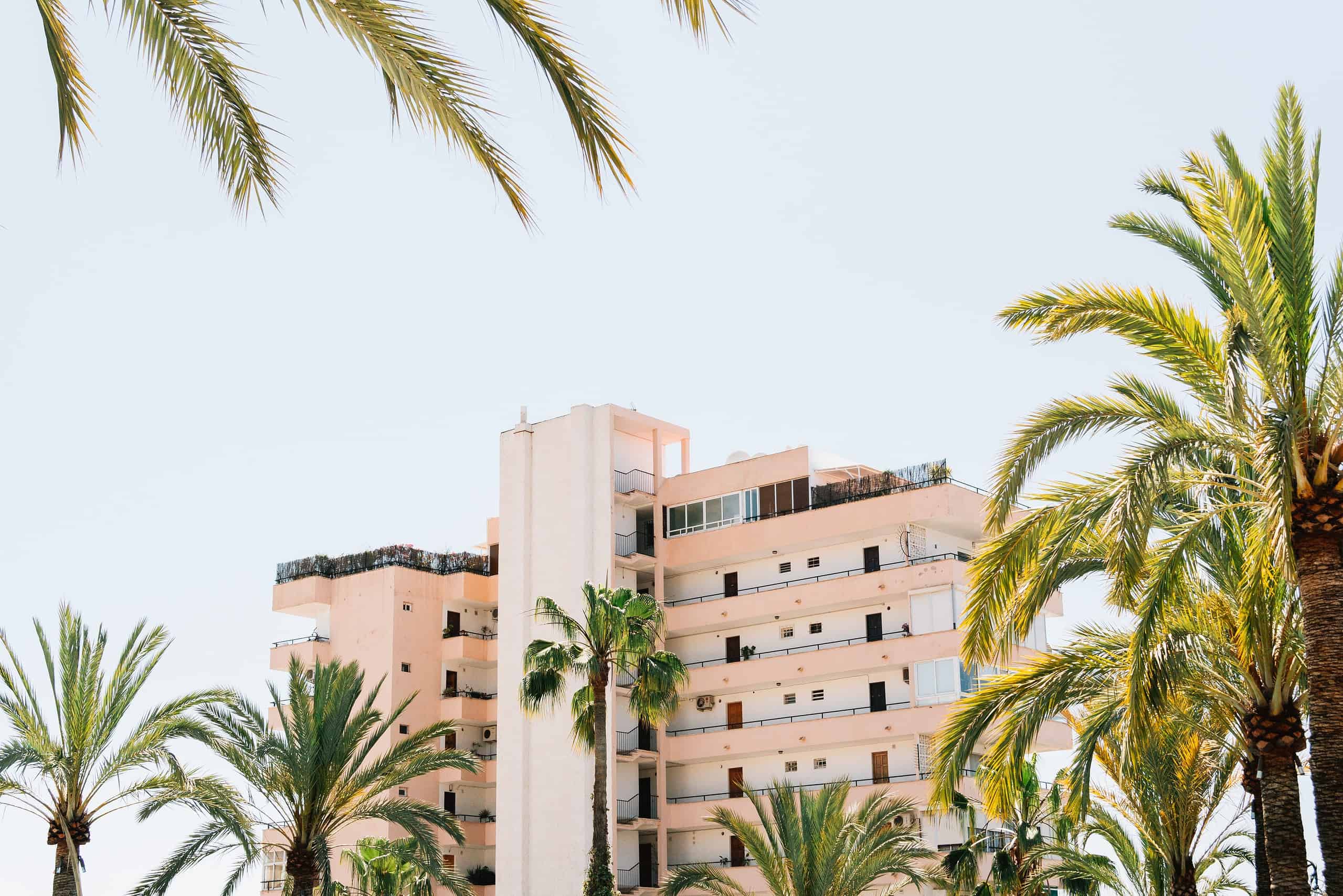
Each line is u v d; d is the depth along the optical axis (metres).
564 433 64.00
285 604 70.06
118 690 38.84
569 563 62.19
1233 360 19.20
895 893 42.12
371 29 10.33
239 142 12.21
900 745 54.91
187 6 11.30
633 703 44.03
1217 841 32.50
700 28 9.14
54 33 11.52
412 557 69.00
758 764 58.91
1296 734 21.94
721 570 62.50
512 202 10.80
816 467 60.97
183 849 37.28
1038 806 43.53
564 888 58.47
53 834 37.97
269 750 39.03
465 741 67.12
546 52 10.05
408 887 52.41
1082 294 21.72
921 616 55.44
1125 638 23.58
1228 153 20.67
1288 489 18.23
